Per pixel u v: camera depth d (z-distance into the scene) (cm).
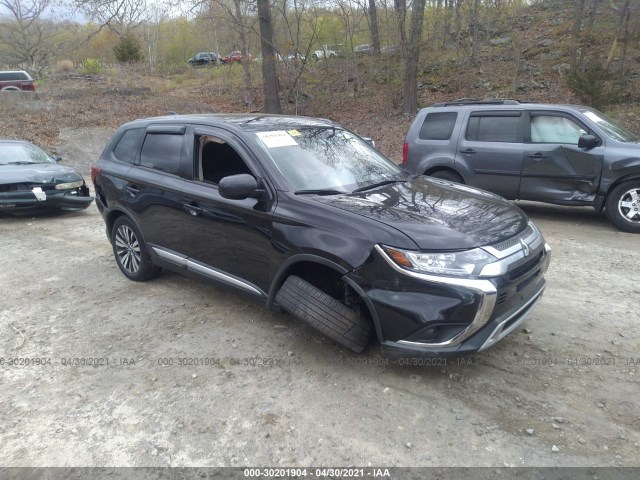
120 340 405
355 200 363
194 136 448
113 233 547
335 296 358
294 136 434
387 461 264
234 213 393
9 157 916
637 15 1677
